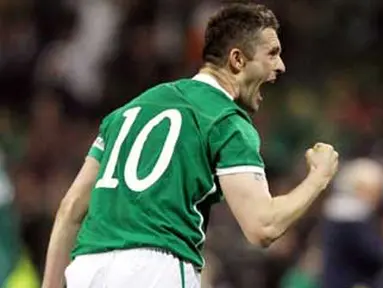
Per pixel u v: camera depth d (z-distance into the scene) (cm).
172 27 3578
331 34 3672
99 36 3584
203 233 1221
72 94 3456
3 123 3394
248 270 2727
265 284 2728
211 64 1257
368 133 3259
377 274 2297
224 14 1254
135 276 1192
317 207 2789
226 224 2805
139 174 1216
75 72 3506
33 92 3525
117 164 1233
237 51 1246
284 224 1187
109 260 1203
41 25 3622
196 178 1212
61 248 1278
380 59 3656
